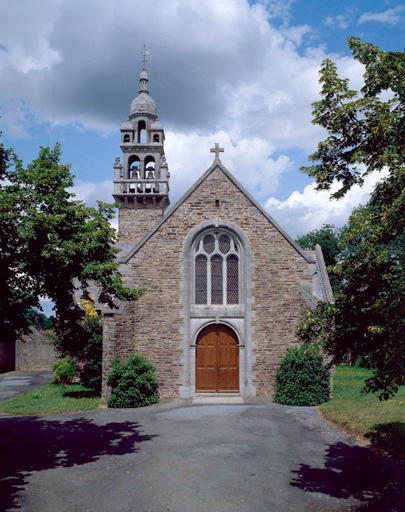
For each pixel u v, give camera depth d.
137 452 11.37
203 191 19.02
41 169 10.98
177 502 8.33
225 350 18.67
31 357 36.78
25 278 10.89
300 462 10.50
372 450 11.34
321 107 9.35
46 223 10.02
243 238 18.72
